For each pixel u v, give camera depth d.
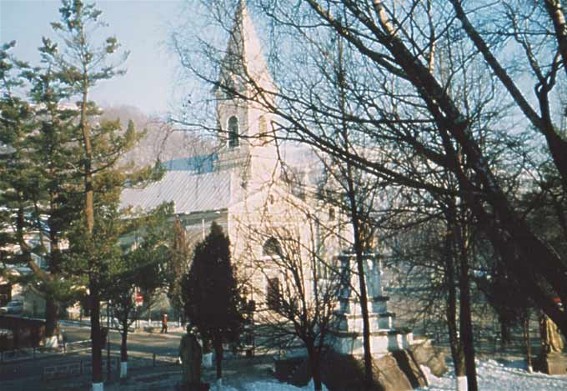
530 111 6.42
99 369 22.80
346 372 19.11
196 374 20.64
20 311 52.06
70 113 29.89
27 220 31.88
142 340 39.41
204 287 21.36
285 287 20.02
